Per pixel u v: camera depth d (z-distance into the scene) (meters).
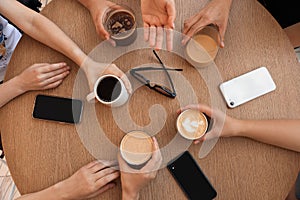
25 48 1.06
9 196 1.68
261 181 0.88
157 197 0.88
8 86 0.99
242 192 0.88
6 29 1.29
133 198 0.86
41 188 0.92
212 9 1.00
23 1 1.26
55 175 0.92
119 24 1.00
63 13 1.07
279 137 0.89
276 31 1.00
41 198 0.89
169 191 0.88
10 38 1.32
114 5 1.02
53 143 0.94
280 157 0.90
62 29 1.05
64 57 1.03
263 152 0.90
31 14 1.06
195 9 1.03
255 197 0.87
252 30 1.00
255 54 0.98
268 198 0.87
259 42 0.99
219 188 0.88
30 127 0.96
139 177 0.85
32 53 1.05
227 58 0.98
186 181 0.88
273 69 0.96
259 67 0.97
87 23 1.05
